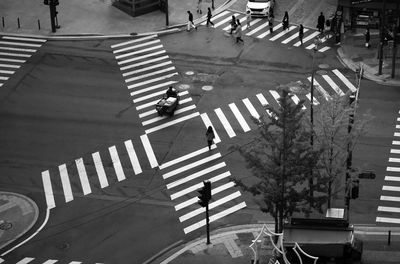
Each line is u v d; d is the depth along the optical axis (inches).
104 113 2388.0
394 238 1814.7
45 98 2470.5
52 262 1812.3
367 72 2588.6
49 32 2888.8
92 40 2842.0
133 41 2832.2
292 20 2974.9
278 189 1649.9
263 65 2655.0
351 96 1849.2
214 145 2218.3
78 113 2388.0
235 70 2625.5
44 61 2699.3
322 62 2667.3
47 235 1900.8
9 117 2370.8
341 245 1535.4
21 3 3112.7
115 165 2149.4
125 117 2365.9
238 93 2486.5
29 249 1854.1
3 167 2150.6
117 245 1863.9
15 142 2253.9
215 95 2477.9
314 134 1765.5
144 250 1844.2
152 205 1995.6
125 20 2974.9
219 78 2576.3
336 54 2721.5
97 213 1972.2
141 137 2267.5
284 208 1684.3
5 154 2203.5
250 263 1744.6
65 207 1995.6
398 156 2150.6
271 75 2591.0
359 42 2785.4
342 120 1780.3
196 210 1973.4
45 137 2274.9
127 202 2007.9
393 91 2477.9
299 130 1843.0
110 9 3063.5
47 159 2181.3
